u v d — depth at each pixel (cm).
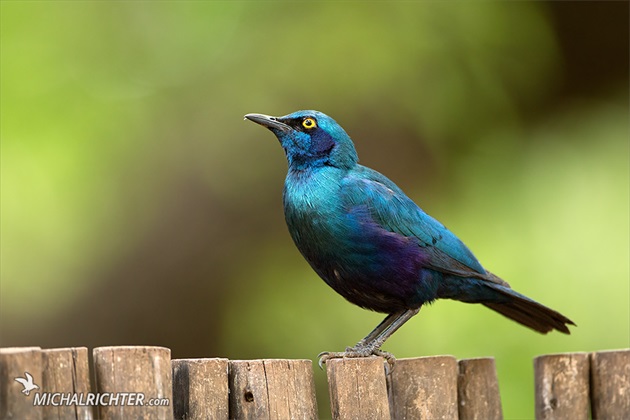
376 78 1455
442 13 1465
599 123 1548
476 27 1470
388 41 1458
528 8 1488
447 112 1476
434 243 952
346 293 973
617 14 1498
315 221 929
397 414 772
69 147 1505
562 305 1438
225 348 1486
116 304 1482
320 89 1459
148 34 1515
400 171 1482
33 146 1504
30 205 1516
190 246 1479
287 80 1466
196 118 1495
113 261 1489
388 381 778
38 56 1503
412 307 970
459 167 1498
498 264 1464
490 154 1506
